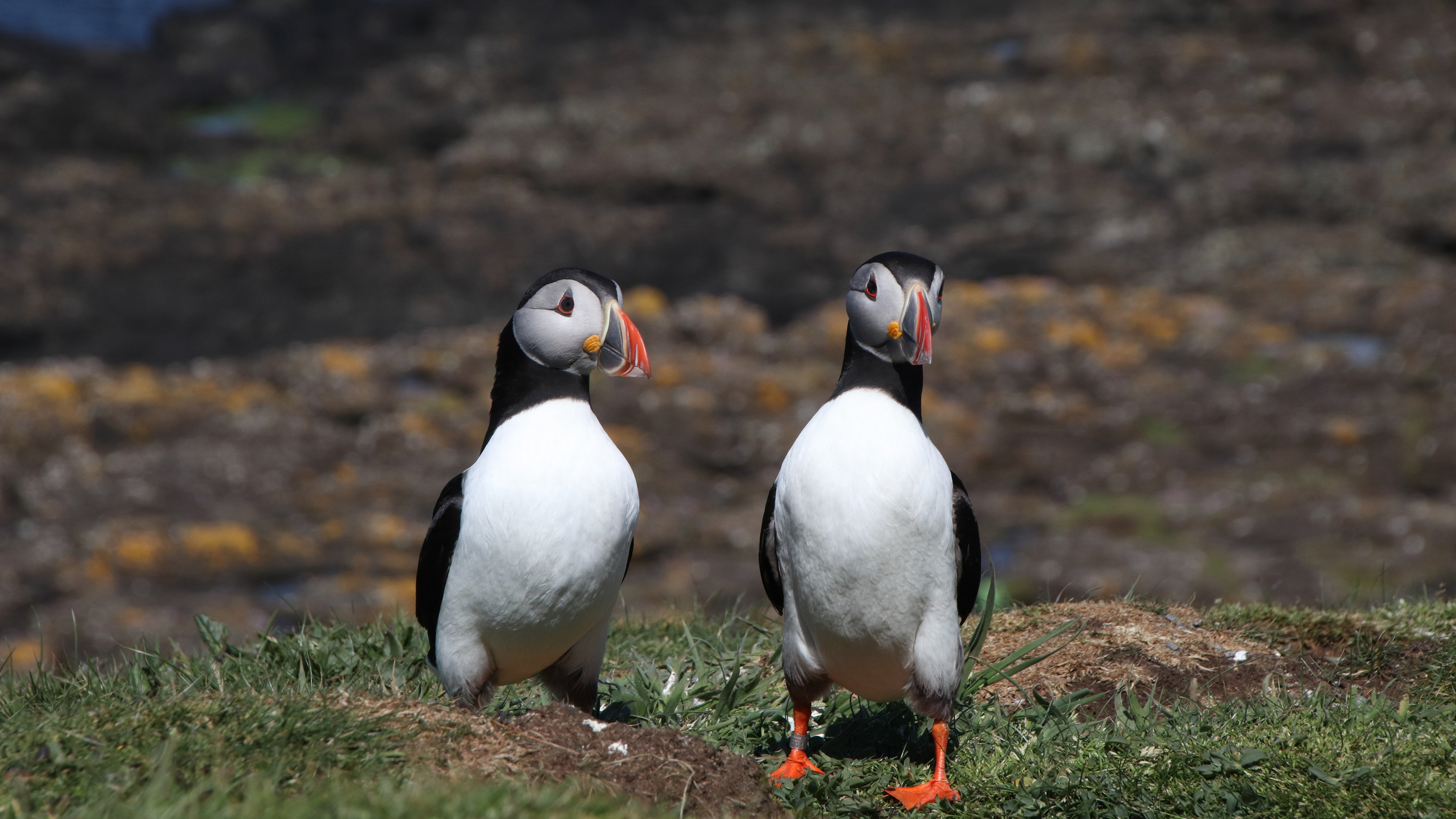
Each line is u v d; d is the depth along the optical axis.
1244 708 5.20
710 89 32.19
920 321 4.49
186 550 14.95
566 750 4.22
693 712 5.44
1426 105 29.12
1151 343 21.45
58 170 27.94
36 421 17.45
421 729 4.23
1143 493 17.39
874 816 4.55
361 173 29.44
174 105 33.38
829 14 36.62
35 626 13.38
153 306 23.92
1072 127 29.11
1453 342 20.30
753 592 14.39
